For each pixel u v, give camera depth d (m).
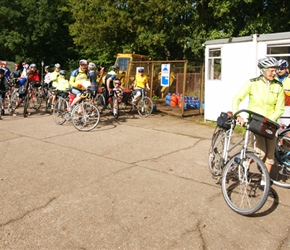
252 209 3.36
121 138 7.02
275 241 2.98
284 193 4.13
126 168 4.97
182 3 17.34
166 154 5.84
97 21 20.55
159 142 6.77
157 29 18.69
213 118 9.26
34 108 10.83
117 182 4.37
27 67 11.58
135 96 10.29
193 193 4.04
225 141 4.16
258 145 3.95
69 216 3.37
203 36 17.20
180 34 18.53
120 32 21.17
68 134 7.24
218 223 3.29
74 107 7.61
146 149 6.16
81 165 5.06
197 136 7.45
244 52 8.32
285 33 7.45
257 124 3.51
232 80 8.69
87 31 20.94
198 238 3.00
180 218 3.38
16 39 24.77
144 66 12.52
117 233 3.05
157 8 17.25
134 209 3.56
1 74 9.07
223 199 3.87
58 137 6.92
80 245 2.84
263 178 3.58
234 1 14.65
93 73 7.89
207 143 6.78
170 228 3.17
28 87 9.73
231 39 8.54
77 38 21.77
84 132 7.50
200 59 19.02
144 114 10.36
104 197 3.86
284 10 15.91
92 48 23.16
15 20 25.28
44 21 25.53
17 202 3.67
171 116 10.39
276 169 4.93
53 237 2.96
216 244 2.91
